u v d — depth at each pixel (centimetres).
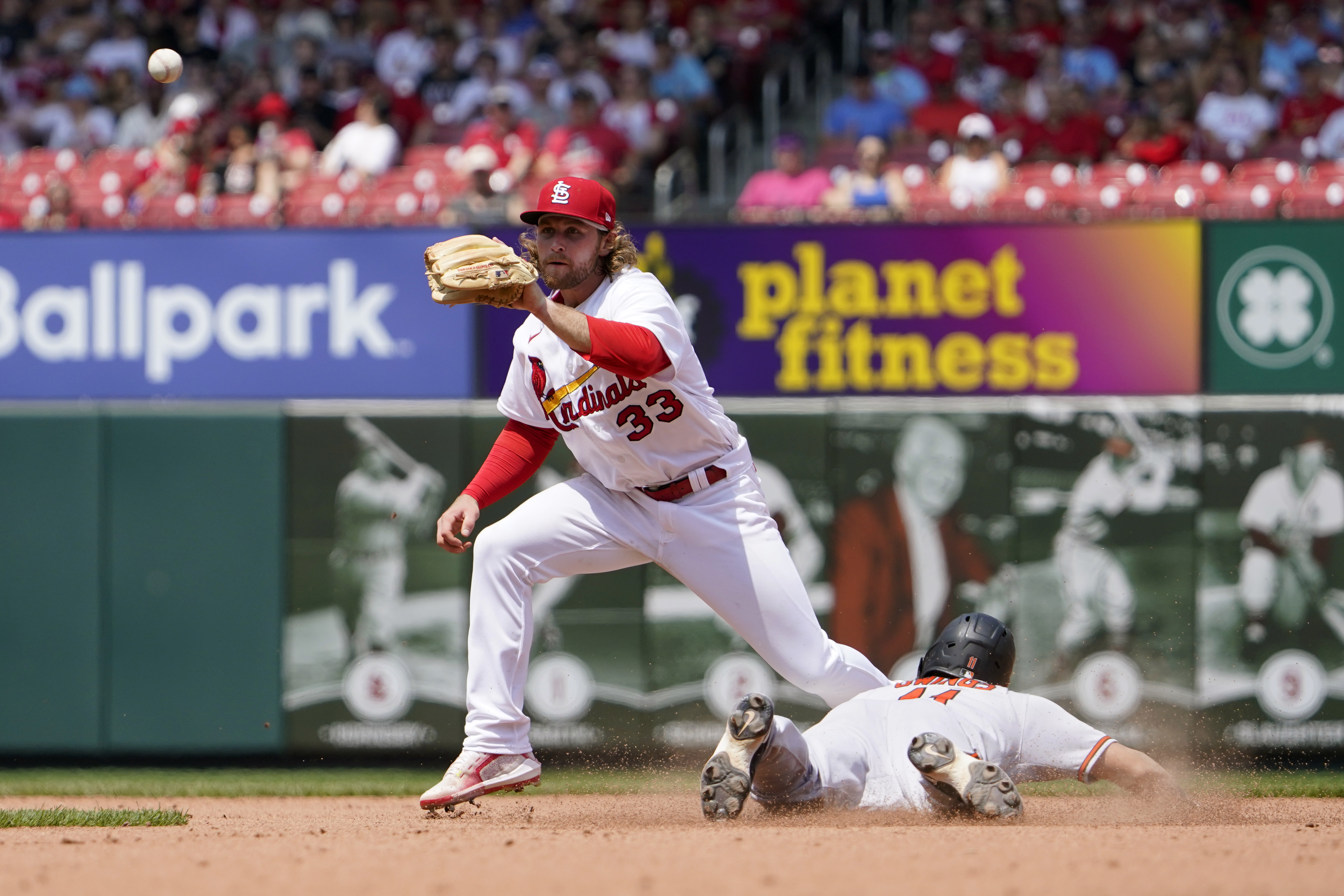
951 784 1563
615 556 1741
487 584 1727
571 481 1766
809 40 5016
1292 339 3378
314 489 3472
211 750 3431
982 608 3391
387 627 3438
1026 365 3416
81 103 4841
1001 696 1725
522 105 4628
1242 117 4375
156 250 3503
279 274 3500
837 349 3450
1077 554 3388
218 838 1605
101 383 3503
